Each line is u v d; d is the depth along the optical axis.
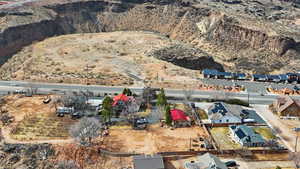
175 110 96.38
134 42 178.12
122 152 79.44
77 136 81.56
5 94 110.75
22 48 178.50
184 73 136.25
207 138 86.75
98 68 138.62
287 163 78.88
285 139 89.44
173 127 91.62
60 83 121.75
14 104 102.44
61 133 86.69
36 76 129.38
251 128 89.81
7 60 167.25
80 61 148.50
